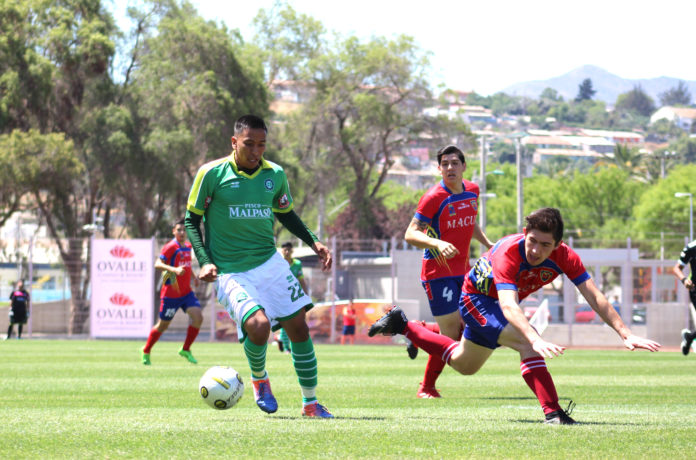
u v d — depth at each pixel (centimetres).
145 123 8756
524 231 1164
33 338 6284
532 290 1239
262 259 1339
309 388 1361
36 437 1073
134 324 5850
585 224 17538
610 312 1165
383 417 1352
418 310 6350
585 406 1673
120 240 5872
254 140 1310
